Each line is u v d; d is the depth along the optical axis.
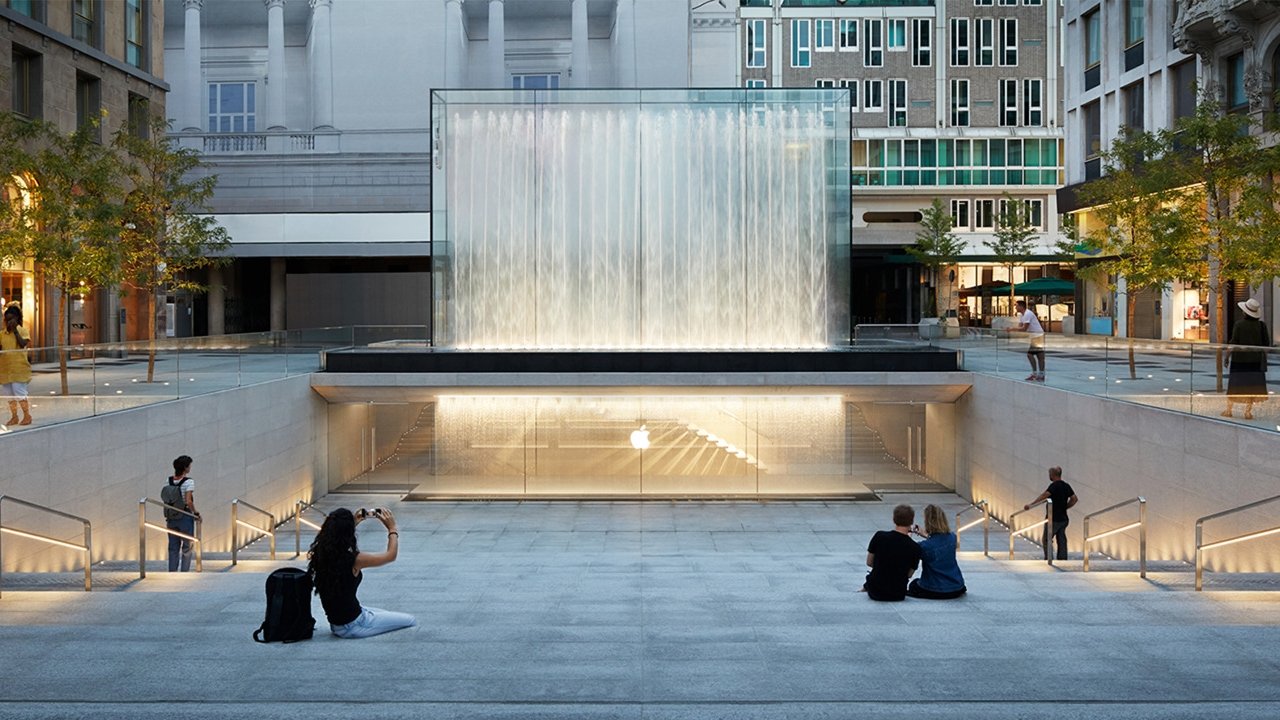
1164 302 37.66
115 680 6.83
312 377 26.56
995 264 58.97
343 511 8.52
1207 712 5.98
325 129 48.75
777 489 27.80
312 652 7.73
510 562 16.73
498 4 50.03
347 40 50.16
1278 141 27.44
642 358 26.17
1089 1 41.53
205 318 51.22
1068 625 8.73
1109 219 25.95
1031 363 22.61
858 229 58.81
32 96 29.34
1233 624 8.79
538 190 28.53
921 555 10.49
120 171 28.17
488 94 28.55
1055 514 15.98
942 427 28.23
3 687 6.66
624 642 8.11
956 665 7.24
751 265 28.55
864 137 58.50
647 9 50.12
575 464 27.83
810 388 26.78
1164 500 16.45
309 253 47.03
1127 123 39.34
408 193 47.12
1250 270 22.59
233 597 10.23
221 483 20.77
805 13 59.66
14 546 13.46
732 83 54.50
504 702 6.34
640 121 28.56
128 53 34.41
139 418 17.22
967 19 59.41
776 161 28.56
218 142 48.09
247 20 52.16
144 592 10.67
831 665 7.26
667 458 27.80
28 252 23.23
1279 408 13.30
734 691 6.61
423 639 8.27
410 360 26.42
